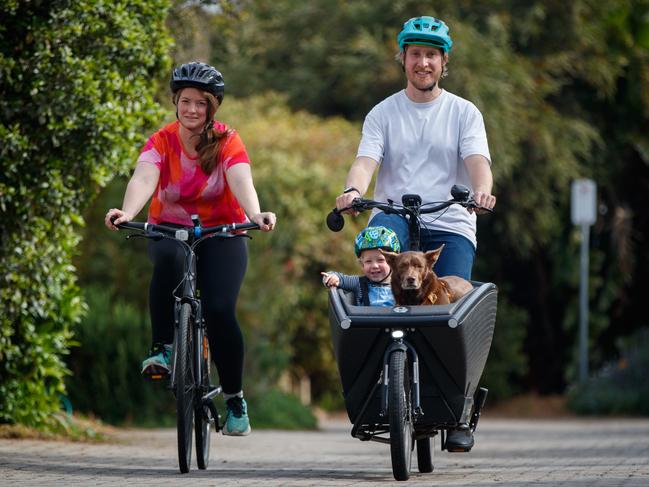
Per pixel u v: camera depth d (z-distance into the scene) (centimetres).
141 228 1722
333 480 1738
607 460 2320
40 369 2639
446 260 1798
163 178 1808
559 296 6831
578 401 6022
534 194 6400
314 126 6225
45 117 2433
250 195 1758
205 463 1909
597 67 6550
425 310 1616
